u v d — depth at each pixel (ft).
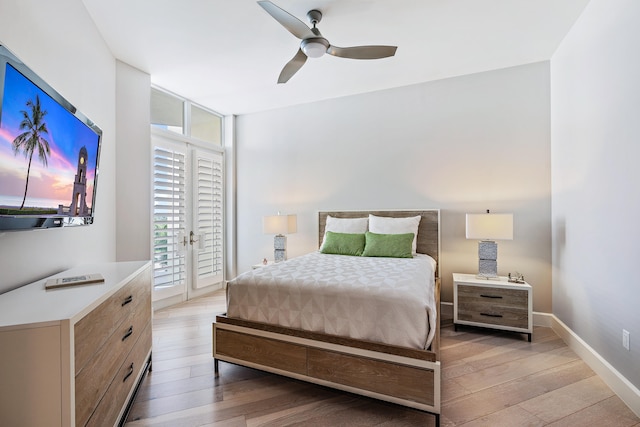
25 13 5.08
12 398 3.34
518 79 10.37
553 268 9.82
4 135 3.81
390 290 5.91
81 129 5.95
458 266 11.17
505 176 10.57
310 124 13.70
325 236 11.95
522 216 10.34
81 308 3.76
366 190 12.66
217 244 14.46
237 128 15.34
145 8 7.22
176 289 12.23
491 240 10.57
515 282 9.27
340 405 5.91
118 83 9.50
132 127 9.93
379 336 5.67
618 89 6.20
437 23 7.95
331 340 5.95
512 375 6.92
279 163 14.40
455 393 6.23
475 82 10.92
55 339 3.38
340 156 13.14
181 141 12.75
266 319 6.70
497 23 7.96
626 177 5.95
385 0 7.04
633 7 5.69
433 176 11.55
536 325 10.11
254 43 8.78
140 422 5.42
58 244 6.06
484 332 9.56
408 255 10.16
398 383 5.38
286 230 12.62
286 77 8.78
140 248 10.14
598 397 6.08
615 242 6.33
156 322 10.42
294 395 6.26
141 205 10.20
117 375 4.93
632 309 5.78
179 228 12.31
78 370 3.64
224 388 6.51
